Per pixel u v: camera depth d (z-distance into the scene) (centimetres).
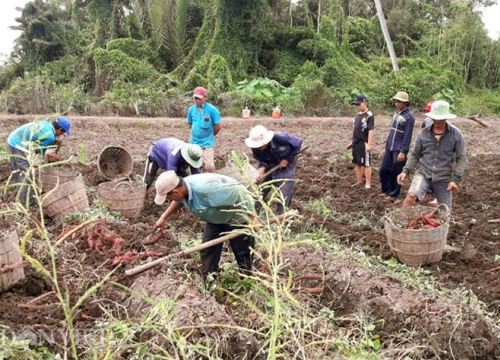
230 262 589
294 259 578
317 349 423
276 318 344
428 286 536
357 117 933
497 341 452
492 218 798
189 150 713
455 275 591
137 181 796
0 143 1325
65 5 3095
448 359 430
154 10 2598
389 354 436
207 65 2433
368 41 3331
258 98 2169
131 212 741
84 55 2570
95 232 605
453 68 3169
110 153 881
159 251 588
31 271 532
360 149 931
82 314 470
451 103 2602
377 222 772
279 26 2738
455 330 442
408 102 841
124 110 2005
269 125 1856
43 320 462
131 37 2711
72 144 1356
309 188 932
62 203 702
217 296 521
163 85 2320
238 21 2542
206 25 2589
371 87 2542
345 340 425
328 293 532
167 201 821
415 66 2945
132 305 484
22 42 2741
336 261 561
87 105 2000
